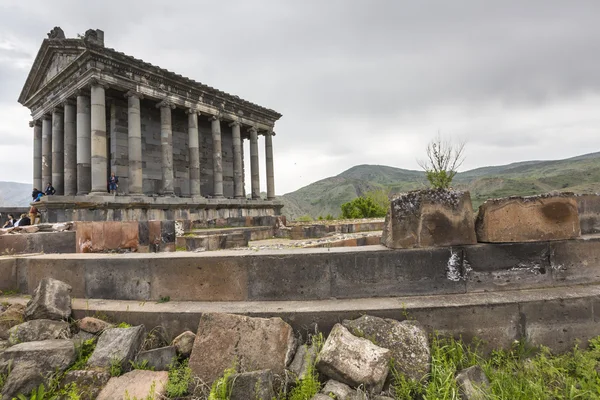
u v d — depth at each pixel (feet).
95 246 26.55
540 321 13.47
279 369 11.14
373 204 124.06
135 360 11.75
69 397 10.32
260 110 106.93
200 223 54.60
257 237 47.01
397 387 10.94
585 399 10.47
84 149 70.33
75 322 13.71
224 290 14.53
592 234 17.85
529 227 14.66
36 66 80.94
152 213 71.46
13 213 69.92
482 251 14.62
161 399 10.30
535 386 10.64
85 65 66.85
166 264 14.92
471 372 11.30
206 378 10.94
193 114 85.15
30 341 12.14
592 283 15.10
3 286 17.63
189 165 85.81
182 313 13.38
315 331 12.99
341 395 9.91
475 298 13.79
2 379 10.71
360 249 14.83
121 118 77.46
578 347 13.46
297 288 14.39
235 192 99.45
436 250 14.47
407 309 13.12
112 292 15.49
